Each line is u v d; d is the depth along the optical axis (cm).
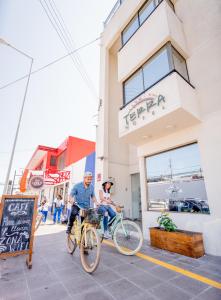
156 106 503
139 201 891
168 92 478
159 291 251
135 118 573
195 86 541
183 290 254
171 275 302
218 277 295
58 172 1238
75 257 397
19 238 340
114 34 904
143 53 612
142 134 596
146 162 678
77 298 232
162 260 374
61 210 1065
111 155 885
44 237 613
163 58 547
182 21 634
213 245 416
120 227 441
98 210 446
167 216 529
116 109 983
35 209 373
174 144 567
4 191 794
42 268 332
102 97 939
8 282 274
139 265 347
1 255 316
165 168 602
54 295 239
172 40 538
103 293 245
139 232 426
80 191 420
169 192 572
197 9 593
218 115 472
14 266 341
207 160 471
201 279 288
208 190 454
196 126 516
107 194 498
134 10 751
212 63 515
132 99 605
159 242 465
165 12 555
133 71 664
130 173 932
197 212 482
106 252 433
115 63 1069
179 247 417
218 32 521
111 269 327
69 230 418
